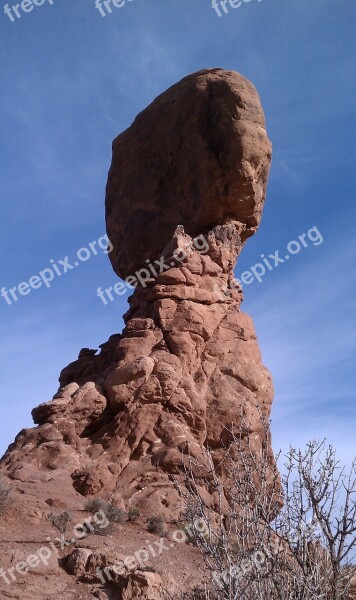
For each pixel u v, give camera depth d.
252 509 6.55
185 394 22.16
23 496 17.16
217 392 23.00
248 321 25.67
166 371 22.27
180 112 31.20
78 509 17.55
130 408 21.66
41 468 19.77
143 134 33.16
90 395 22.00
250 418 22.30
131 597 12.23
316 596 5.66
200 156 29.25
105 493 19.14
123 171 33.59
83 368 26.03
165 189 31.00
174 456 20.16
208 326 24.41
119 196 33.38
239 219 28.52
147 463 20.25
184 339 23.55
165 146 31.66
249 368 24.22
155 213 30.95
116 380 22.17
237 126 27.94
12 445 21.16
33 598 12.06
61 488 18.44
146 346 23.55
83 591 12.68
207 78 31.00
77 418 21.59
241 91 28.92
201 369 23.61
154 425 21.41
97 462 20.16
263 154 27.95
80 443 20.97
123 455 20.58
